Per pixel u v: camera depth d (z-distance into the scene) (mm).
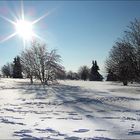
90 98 22109
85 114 12555
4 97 23156
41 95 25594
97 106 16266
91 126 9211
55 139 7316
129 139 7324
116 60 39094
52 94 26812
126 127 9000
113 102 18703
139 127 8984
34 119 10773
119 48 37500
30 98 22312
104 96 24125
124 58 36844
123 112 13289
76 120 10570
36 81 61594
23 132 8188
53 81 55688
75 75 129125
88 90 33719
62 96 24391
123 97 22875
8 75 114938
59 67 55312
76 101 19625
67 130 8516
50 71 55031
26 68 55844
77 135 7801
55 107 15688
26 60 55781
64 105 16859
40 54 54906
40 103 18109
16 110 14000
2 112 13117
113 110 14219
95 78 110750
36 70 54844
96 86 45250
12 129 8609
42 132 8203
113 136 7664
